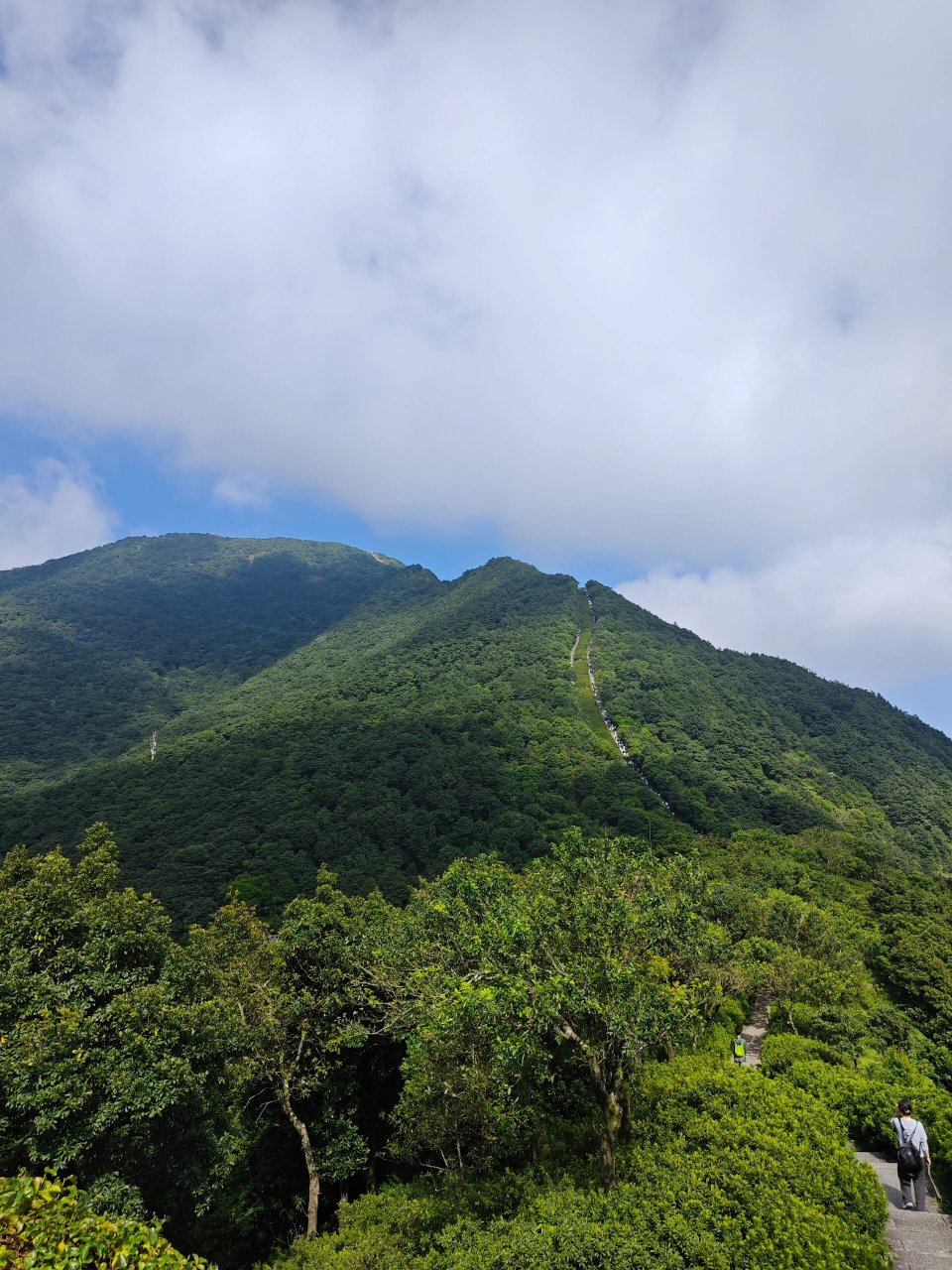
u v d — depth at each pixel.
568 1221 10.43
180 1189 14.60
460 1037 14.28
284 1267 14.42
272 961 19.91
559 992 11.64
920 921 42.97
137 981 14.90
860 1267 8.35
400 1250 13.05
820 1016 27.88
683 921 13.57
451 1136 17.02
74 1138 11.86
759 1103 12.96
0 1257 5.74
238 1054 16.95
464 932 14.80
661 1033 12.04
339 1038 18.81
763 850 60.72
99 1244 6.11
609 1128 12.37
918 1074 20.48
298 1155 20.12
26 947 14.30
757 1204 9.68
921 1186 10.51
